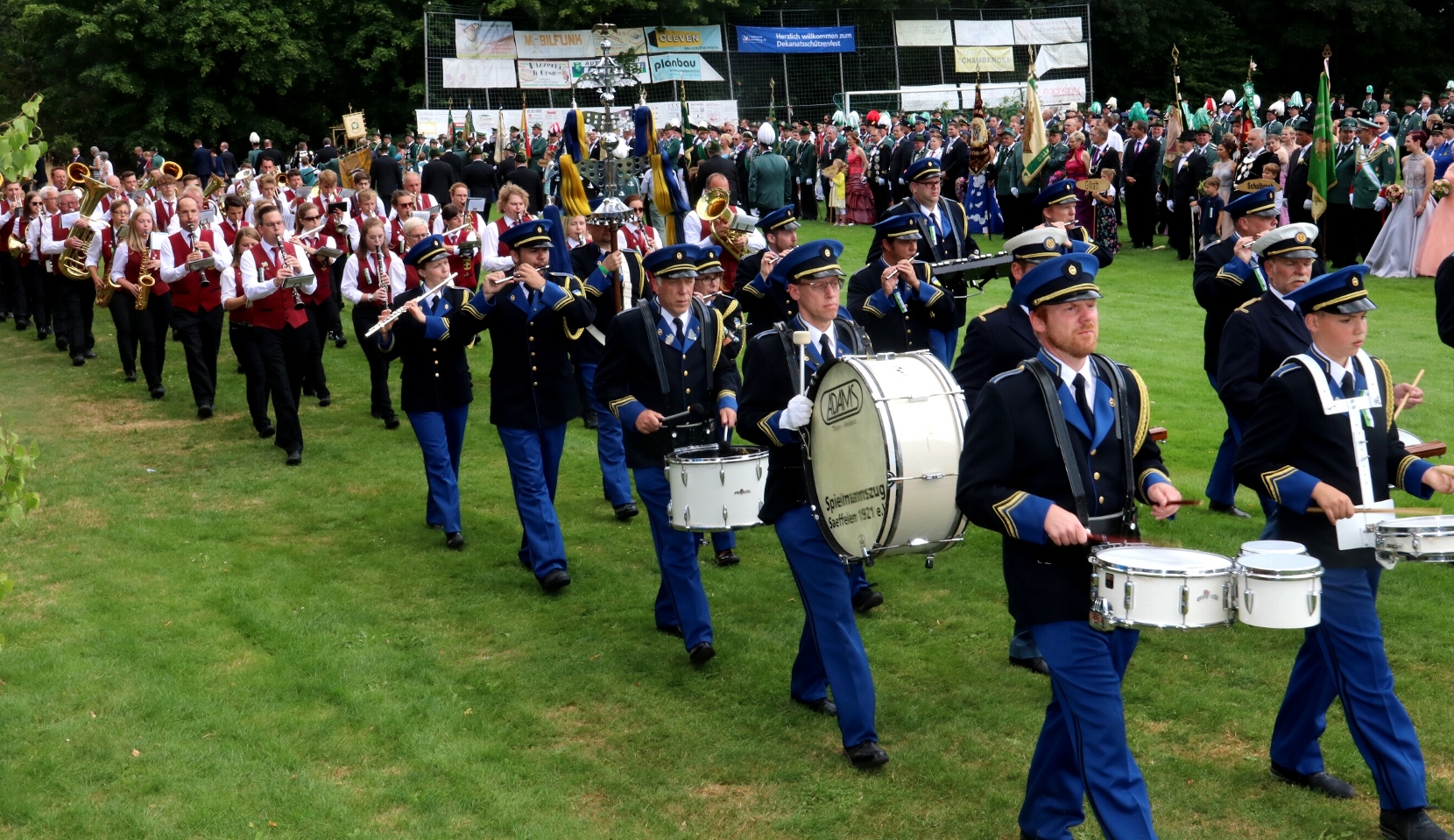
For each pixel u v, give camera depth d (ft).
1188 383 44.39
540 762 20.12
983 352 23.59
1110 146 79.92
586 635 25.26
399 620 26.23
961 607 25.72
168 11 161.79
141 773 19.81
